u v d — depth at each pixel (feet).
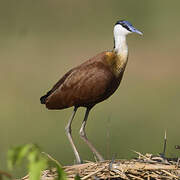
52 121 55.52
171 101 63.00
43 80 70.28
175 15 108.68
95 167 21.09
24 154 11.98
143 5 111.75
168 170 21.33
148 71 73.77
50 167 12.73
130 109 60.03
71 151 47.80
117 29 28.45
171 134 51.78
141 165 21.20
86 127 53.42
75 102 28.27
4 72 73.10
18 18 103.96
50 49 85.15
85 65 28.12
